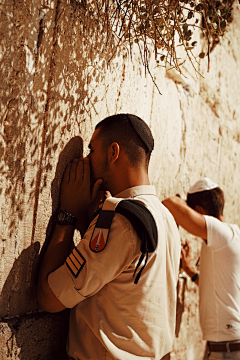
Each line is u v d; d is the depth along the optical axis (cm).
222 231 206
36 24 124
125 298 116
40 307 125
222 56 318
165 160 223
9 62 114
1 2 111
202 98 279
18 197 121
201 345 283
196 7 153
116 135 129
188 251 246
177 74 231
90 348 119
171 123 230
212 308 209
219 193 227
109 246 112
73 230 134
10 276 120
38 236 130
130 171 129
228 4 167
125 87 178
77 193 136
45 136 130
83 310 123
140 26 151
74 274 113
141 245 112
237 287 207
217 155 314
